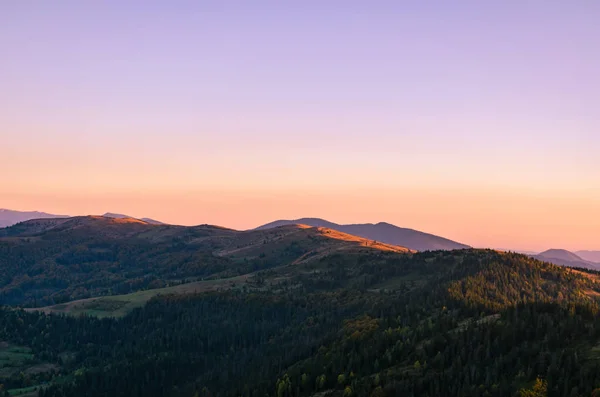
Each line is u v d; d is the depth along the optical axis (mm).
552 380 178125
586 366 181000
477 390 186125
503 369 194750
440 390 195000
